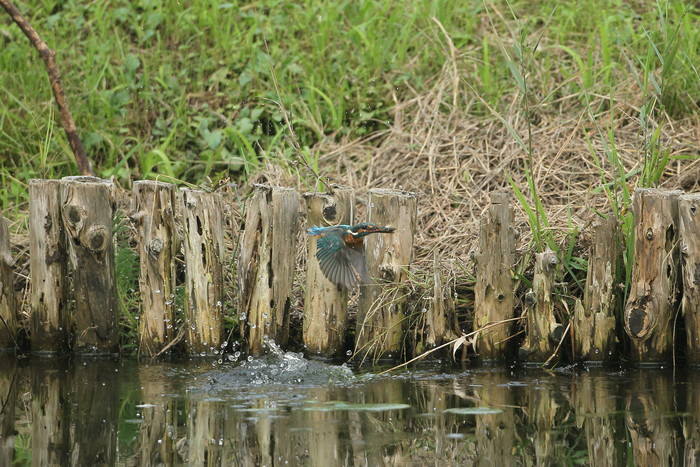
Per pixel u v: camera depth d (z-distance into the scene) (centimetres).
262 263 1171
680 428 910
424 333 1177
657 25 1709
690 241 1110
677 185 1361
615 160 1233
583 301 1164
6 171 1541
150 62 1709
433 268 1170
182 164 1553
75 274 1198
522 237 1269
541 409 973
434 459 829
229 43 1752
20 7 1844
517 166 1440
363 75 1694
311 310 1183
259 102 1645
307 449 853
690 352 1134
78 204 1180
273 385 1074
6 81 1672
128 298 1266
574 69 1655
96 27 1817
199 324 1191
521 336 1193
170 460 830
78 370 1148
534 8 1842
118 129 1616
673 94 1537
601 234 1142
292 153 1561
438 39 1698
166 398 1022
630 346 1166
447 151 1495
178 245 1207
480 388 1057
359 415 956
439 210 1383
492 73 1653
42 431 912
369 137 1602
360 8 1820
